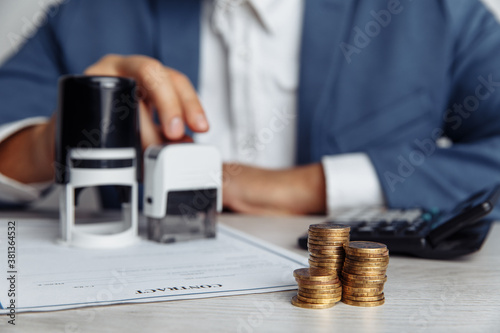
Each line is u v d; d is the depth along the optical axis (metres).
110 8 1.29
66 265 0.45
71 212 0.55
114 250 0.52
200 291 0.37
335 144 1.19
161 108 0.66
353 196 0.90
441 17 1.18
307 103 1.18
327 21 1.16
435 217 0.66
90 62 1.31
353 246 0.36
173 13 1.24
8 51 1.42
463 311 0.33
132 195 0.57
